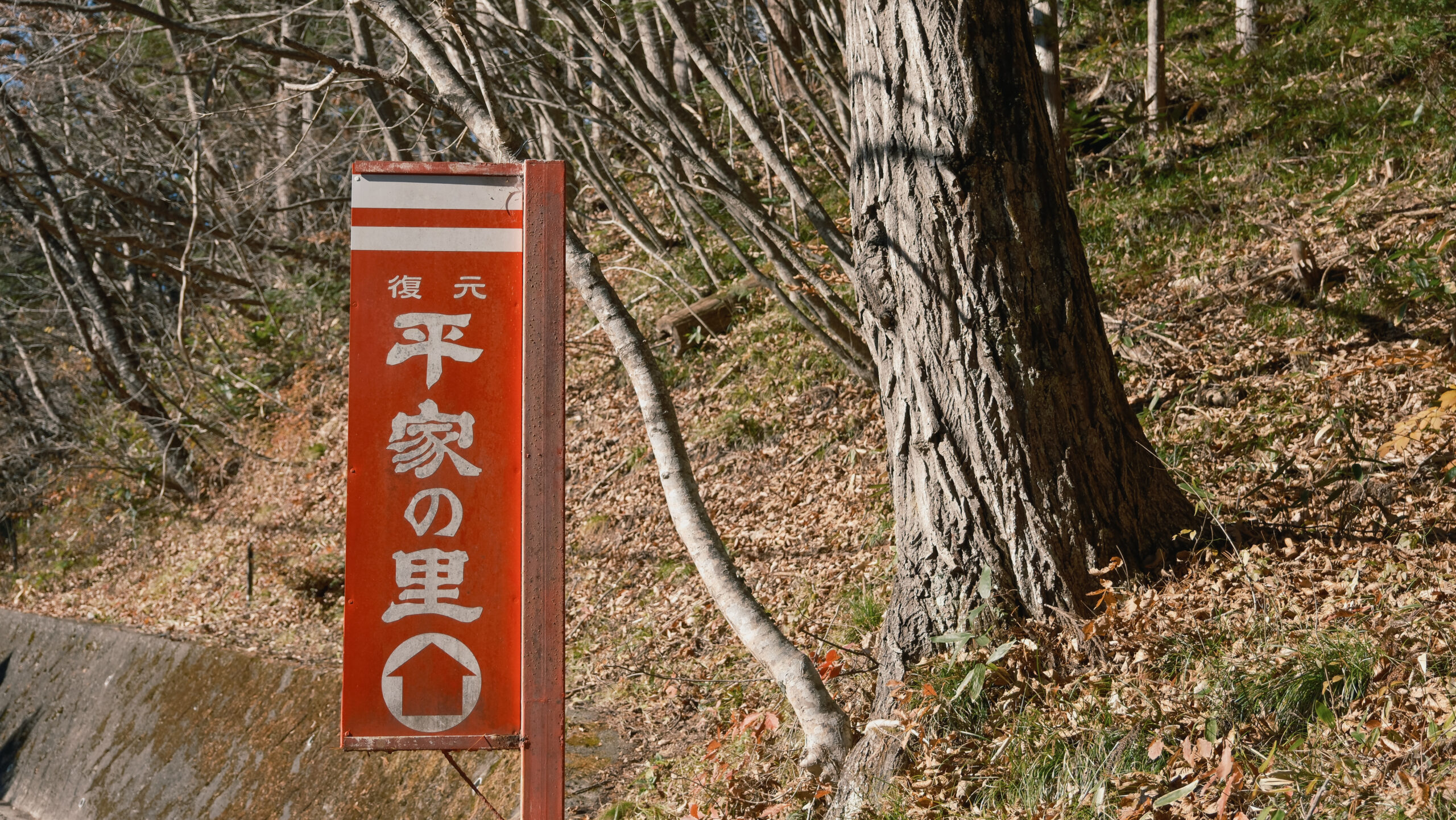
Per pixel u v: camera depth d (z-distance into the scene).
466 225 2.83
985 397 3.89
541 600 2.74
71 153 16.86
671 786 4.59
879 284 4.09
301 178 16.45
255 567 11.74
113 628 10.19
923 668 3.99
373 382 2.78
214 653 8.25
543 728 2.71
